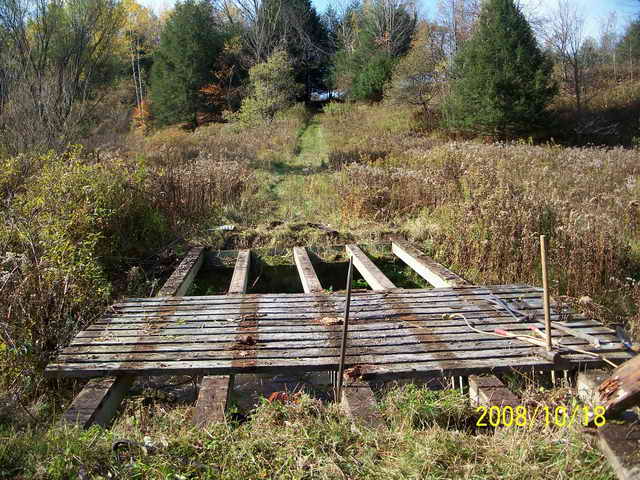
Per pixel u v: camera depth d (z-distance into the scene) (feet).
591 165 41.04
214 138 74.49
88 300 16.94
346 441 10.00
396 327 15.14
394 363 12.75
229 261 26.27
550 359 12.72
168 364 12.69
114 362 12.85
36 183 25.12
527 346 13.67
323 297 18.04
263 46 131.13
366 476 9.06
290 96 110.63
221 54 121.19
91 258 19.53
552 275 20.63
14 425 11.19
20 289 15.05
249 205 35.01
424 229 27.96
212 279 26.17
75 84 53.78
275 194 41.32
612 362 12.81
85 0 58.75
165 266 24.44
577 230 21.54
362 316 16.03
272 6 135.03
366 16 138.41
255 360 12.90
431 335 14.52
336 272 26.66
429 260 23.56
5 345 13.09
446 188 32.94
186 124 117.08
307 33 144.46
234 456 9.46
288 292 26.27
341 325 15.33
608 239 20.94
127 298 18.12
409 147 63.05
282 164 57.98
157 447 9.66
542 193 28.35
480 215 23.77
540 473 9.05
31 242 16.55
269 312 16.46
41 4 52.60
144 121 115.55
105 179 25.72
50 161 27.43
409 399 11.66
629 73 112.27
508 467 9.18
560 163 42.68
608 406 9.48
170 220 29.73
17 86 43.19
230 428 10.25
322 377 15.11
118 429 10.90
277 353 13.32
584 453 9.47
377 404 11.30
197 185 34.09
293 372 12.63
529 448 9.59
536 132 79.46
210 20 125.59
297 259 24.57
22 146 38.40
